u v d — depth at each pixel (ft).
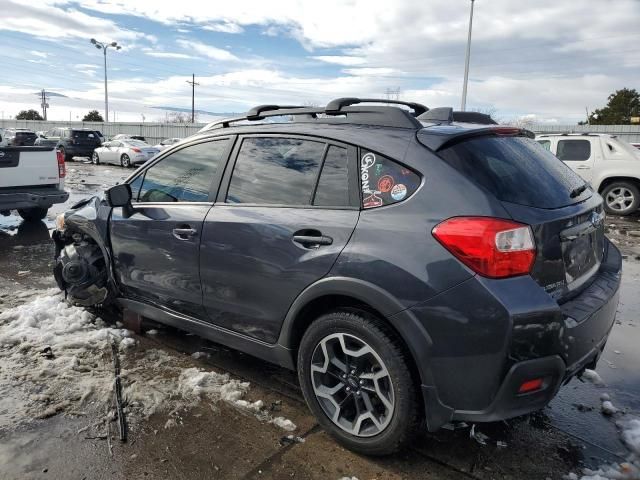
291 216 9.46
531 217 7.75
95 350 12.72
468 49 87.15
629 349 13.76
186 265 11.28
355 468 8.63
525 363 7.33
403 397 8.14
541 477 8.48
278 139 10.29
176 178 12.12
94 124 157.89
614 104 200.75
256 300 10.02
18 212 31.50
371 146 8.84
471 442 9.38
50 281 18.31
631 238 29.27
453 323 7.52
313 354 9.20
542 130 115.14
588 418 10.32
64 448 8.96
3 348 12.62
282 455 8.92
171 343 13.21
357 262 8.32
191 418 9.95
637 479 8.41
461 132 8.66
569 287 8.49
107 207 13.66
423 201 8.06
